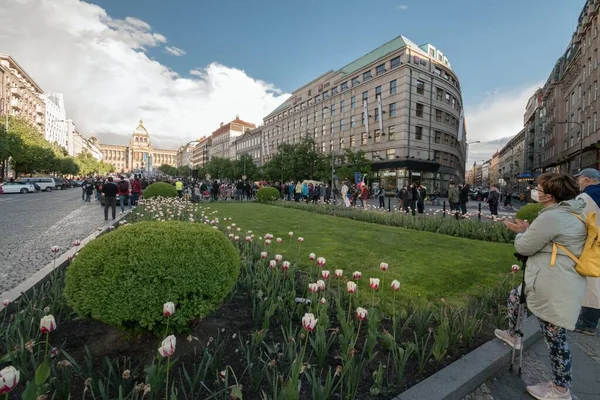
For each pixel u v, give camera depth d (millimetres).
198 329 2996
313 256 3932
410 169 39438
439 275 5203
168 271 2361
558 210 2330
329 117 52938
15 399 2029
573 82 36906
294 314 3412
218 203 22297
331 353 2748
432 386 2336
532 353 3113
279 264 4297
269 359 2428
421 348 2900
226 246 2912
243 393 2174
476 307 3811
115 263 2344
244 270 4707
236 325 3170
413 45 42625
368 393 2275
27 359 2391
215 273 2590
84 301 2332
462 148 68500
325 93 54500
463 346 3027
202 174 96750
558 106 44281
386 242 7941
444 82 44281
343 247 7164
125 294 2293
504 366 2854
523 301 2637
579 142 34156
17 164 44812
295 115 63281
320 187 25344
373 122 43906
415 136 40500
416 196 16062
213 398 2076
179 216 10406
